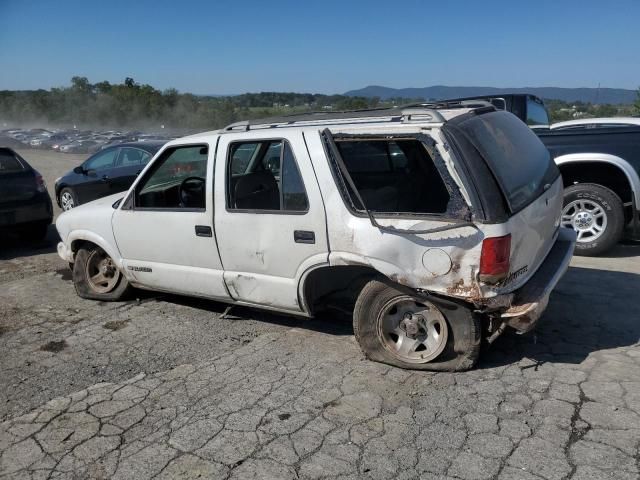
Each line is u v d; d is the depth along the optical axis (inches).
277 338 178.9
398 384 144.7
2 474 117.5
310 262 156.5
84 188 434.9
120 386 152.9
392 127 142.2
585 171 263.6
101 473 116.0
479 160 134.5
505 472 108.7
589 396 133.2
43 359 173.8
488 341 146.4
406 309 150.6
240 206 171.9
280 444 122.0
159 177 198.8
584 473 106.8
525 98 348.2
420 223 138.7
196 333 187.2
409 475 109.7
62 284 255.8
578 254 255.6
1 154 326.3
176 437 127.0
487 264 132.8
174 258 190.2
